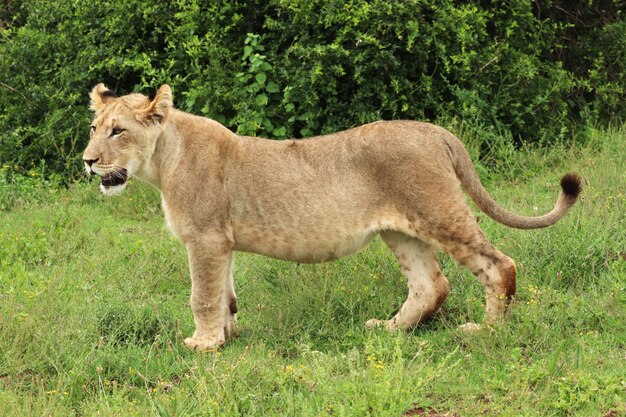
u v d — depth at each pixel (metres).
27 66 12.81
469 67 11.45
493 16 12.23
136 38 12.41
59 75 12.65
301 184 7.40
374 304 8.00
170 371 6.94
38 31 13.07
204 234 7.41
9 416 6.02
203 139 7.52
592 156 11.49
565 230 8.77
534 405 6.07
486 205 7.46
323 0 11.45
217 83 11.62
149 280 8.92
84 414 6.28
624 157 11.24
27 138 12.64
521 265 8.25
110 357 7.00
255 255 9.27
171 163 7.49
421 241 7.62
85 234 10.12
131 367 6.93
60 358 7.03
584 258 8.35
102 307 7.86
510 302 7.29
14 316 7.44
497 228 9.37
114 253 9.61
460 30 11.49
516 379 6.30
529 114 12.01
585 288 8.16
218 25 11.92
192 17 11.88
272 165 7.47
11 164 12.13
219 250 7.44
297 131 11.83
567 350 6.91
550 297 7.77
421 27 11.48
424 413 6.07
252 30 12.02
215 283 7.46
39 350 7.10
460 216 7.20
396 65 11.27
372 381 6.04
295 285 8.26
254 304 8.34
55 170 12.12
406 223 7.27
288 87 11.33
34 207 11.17
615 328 7.33
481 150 11.62
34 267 9.45
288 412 5.95
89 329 7.52
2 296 8.24
